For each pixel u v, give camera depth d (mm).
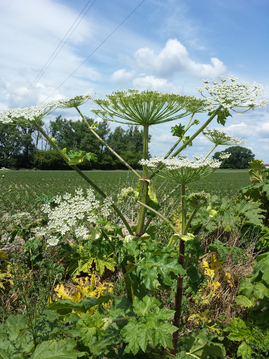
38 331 1664
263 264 2268
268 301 2408
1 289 2887
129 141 104562
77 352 1478
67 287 3082
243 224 4086
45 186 21422
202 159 2303
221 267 3289
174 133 2607
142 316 1628
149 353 1922
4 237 4242
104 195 2240
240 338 2078
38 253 2904
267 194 4262
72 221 1787
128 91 2447
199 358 2090
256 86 2395
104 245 2053
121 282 2971
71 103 2406
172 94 2332
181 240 2205
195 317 2725
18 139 83625
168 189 9844
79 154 2072
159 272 1802
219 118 2533
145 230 2682
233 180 36656
